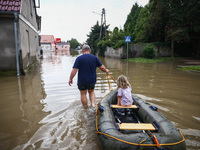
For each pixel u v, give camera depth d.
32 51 13.12
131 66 11.97
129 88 3.50
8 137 2.75
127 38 17.56
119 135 2.22
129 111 3.44
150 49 16.94
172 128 2.37
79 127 3.07
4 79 7.42
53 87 5.97
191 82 6.69
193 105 4.16
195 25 16.16
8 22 8.23
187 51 20.19
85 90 4.04
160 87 5.89
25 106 4.14
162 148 1.95
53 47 61.81
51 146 2.49
